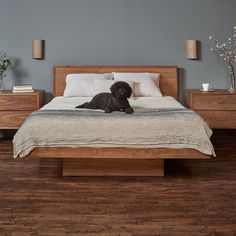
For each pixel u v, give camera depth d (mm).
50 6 4672
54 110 3266
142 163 3107
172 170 3295
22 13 4672
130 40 4742
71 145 2904
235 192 2715
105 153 2934
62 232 2100
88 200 2576
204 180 3004
